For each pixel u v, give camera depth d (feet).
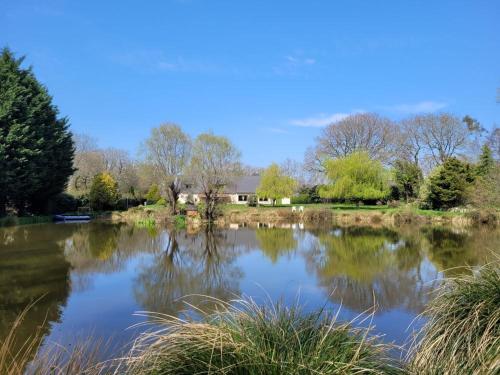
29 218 103.04
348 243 68.85
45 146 104.32
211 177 115.65
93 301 31.32
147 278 40.50
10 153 91.25
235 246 66.54
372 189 141.08
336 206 151.84
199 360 9.10
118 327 24.57
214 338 9.20
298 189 202.90
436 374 11.18
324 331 10.25
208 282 38.78
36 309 29.12
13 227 89.35
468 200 106.93
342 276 41.11
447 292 13.87
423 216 110.52
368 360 10.00
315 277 40.86
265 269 45.78
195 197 146.20
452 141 150.10
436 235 78.95
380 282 37.96
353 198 146.61
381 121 162.61
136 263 49.55
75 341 21.15
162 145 120.78
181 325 9.96
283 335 9.66
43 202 118.32
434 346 12.01
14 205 104.99
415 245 64.49
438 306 13.70
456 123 149.59
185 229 97.76
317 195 186.50
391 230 92.32
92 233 83.15
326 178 152.87
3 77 97.35
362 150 150.82
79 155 178.19
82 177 168.66
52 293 33.83
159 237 79.10
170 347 9.61
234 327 10.15
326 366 8.89
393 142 159.22
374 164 145.18
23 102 96.22
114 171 192.54
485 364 10.27
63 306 29.91
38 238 70.74
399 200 155.94
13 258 50.47
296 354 9.13
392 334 22.98
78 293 33.86
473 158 143.13
